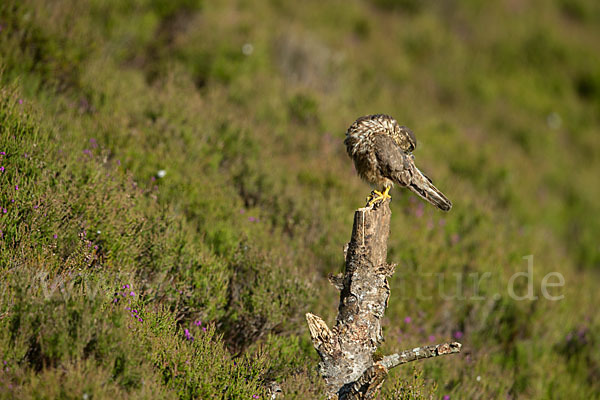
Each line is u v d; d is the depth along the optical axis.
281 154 25.16
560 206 35.25
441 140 33.00
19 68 20.67
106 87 22.11
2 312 11.29
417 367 15.44
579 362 20.19
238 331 15.34
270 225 19.45
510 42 53.00
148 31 29.14
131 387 10.95
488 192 30.48
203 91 27.34
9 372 10.34
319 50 36.12
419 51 47.22
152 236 15.38
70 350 10.91
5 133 15.02
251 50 31.66
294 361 14.20
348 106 32.88
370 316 12.20
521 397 17.94
